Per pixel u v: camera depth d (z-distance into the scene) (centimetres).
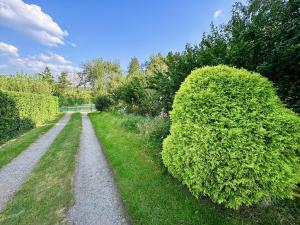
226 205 331
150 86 1105
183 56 629
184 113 385
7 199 475
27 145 1001
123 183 503
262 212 343
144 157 657
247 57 455
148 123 1003
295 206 345
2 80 2784
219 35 573
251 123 316
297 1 391
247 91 340
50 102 2534
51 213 408
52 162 721
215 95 350
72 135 1252
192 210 366
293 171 305
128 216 394
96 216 397
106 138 1048
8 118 1139
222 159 320
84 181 565
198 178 345
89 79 5653
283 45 405
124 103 2225
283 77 447
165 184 470
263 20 456
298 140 314
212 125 340
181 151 385
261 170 301
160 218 356
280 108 332
